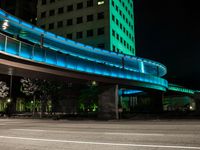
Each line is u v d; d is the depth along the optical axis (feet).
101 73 112.88
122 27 236.63
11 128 58.90
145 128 51.16
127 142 29.40
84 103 181.88
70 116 141.79
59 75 94.58
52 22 225.15
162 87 179.22
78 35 210.38
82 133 42.09
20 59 74.79
